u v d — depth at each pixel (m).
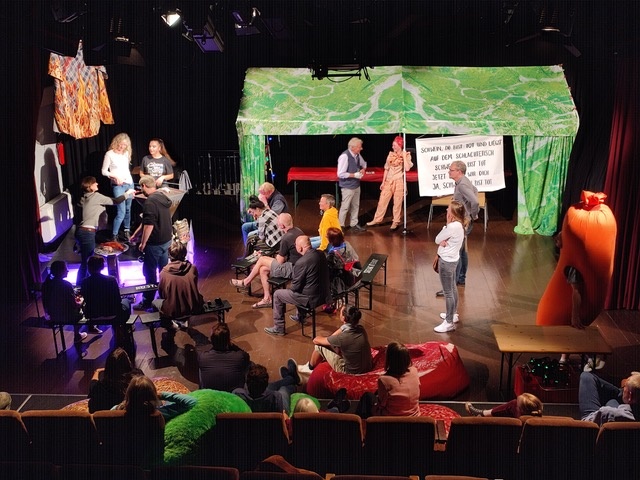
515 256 11.40
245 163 11.93
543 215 12.24
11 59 9.31
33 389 7.86
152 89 14.23
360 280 9.31
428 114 11.55
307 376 8.06
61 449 5.51
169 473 5.05
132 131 14.24
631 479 5.40
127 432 5.47
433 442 5.51
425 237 12.27
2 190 9.53
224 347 7.11
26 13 9.08
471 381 8.02
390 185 12.41
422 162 11.82
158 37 13.93
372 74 12.41
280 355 8.53
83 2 9.09
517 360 8.07
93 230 9.84
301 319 8.95
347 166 12.25
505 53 13.90
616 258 9.44
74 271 10.54
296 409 5.91
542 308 8.39
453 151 11.77
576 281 7.74
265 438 5.55
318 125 11.56
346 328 7.62
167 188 11.33
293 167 14.23
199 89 14.61
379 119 11.55
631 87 8.91
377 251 11.66
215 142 15.03
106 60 9.48
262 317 9.44
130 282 10.17
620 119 9.06
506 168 14.80
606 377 8.09
